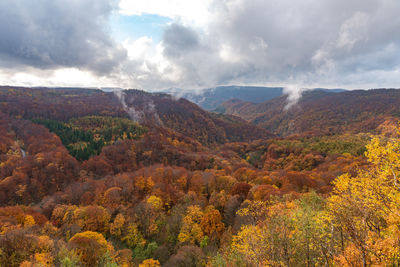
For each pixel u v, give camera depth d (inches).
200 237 1913.1
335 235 604.1
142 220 2253.9
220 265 858.1
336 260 542.9
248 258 709.3
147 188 3339.1
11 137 6378.0
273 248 621.3
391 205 478.3
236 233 1614.2
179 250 1649.9
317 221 576.1
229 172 4480.8
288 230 640.4
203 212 2333.9
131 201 2965.1
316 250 592.1
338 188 608.1
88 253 1460.4
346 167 3063.5
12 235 1382.9
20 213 2192.4
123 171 5078.7
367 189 531.5
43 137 6289.4
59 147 5629.9
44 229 1871.3
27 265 1154.0
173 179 3715.6
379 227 510.3
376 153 534.9
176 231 2082.9
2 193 3516.2
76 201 3090.6
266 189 2245.3
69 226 2070.6
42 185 3964.1
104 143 6496.1
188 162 5767.7
